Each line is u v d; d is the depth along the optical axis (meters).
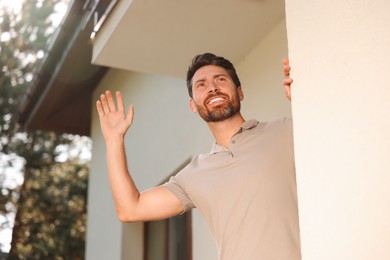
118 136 2.45
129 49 3.85
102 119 2.50
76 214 11.80
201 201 2.21
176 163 4.83
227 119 2.38
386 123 1.37
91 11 4.29
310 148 1.60
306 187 1.58
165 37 3.69
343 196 1.45
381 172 1.36
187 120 4.74
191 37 3.67
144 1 3.33
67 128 7.80
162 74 4.16
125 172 2.43
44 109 7.20
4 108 11.91
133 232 5.56
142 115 5.74
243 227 2.02
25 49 12.61
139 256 5.47
